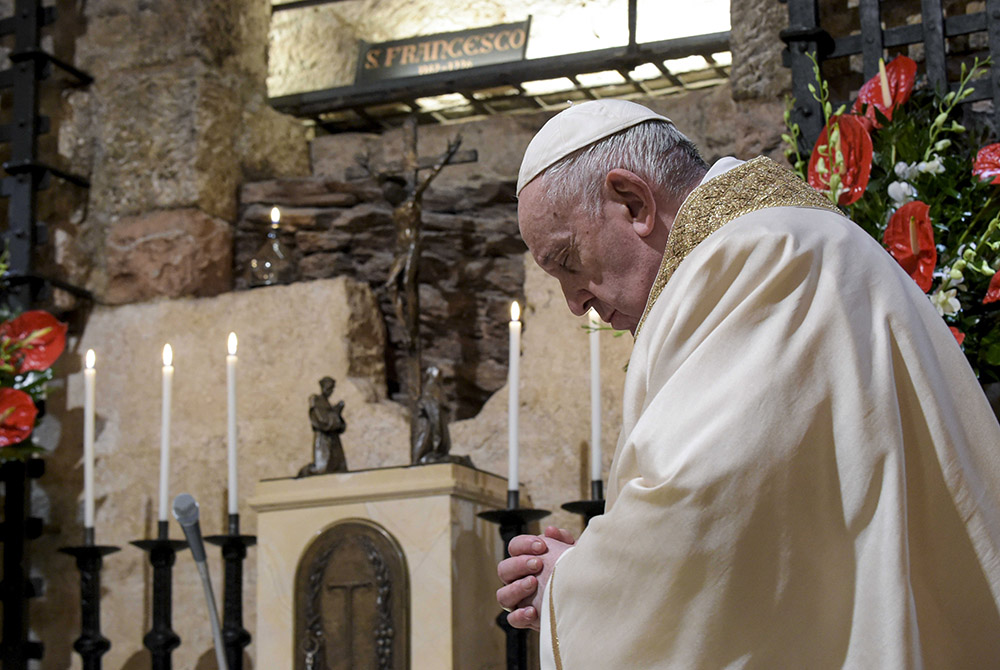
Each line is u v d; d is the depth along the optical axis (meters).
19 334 2.89
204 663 2.88
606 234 1.41
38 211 3.24
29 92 3.23
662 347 1.24
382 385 3.05
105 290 3.23
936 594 1.18
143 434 3.07
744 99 2.78
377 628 2.26
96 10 3.43
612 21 3.37
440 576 2.24
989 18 2.41
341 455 2.51
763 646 1.13
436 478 2.28
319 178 3.33
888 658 1.08
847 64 2.62
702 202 1.33
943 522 1.18
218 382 3.04
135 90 3.33
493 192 3.22
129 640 2.95
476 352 3.16
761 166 1.37
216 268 3.24
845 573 1.13
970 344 2.12
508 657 2.23
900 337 1.20
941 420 1.18
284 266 3.15
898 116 2.29
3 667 2.95
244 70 3.47
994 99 2.37
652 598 1.15
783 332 1.17
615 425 2.71
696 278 1.24
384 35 3.67
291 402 2.97
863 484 1.13
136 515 3.02
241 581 2.54
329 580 2.32
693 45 3.20
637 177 1.39
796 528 1.13
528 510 2.21
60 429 3.14
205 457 3.00
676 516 1.13
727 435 1.13
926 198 2.18
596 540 1.20
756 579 1.13
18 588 3.00
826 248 1.22
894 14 2.61
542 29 3.46
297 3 3.61
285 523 2.38
